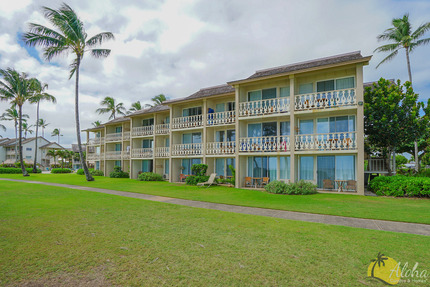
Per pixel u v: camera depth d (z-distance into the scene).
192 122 20.86
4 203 9.77
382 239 5.25
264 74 17.39
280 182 14.23
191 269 3.75
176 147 22.00
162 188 16.38
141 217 7.39
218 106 20.58
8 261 4.02
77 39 20.94
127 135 28.92
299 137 15.70
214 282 3.34
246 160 18.02
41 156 67.25
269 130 17.39
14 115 47.28
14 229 5.92
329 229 6.09
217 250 4.56
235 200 11.22
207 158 20.25
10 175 31.58
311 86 16.00
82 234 5.54
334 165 15.27
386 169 15.98
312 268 3.79
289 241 5.11
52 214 7.70
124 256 4.25
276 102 16.89
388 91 14.43
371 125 14.99
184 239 5.21
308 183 13.84
